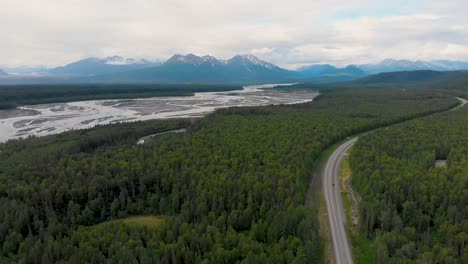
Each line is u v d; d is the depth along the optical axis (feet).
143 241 278.05
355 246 285.43
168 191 372.79
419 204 319.47
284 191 342.85
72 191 347.36
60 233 284.61
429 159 421.18
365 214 310.24
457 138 508.94
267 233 279.28
